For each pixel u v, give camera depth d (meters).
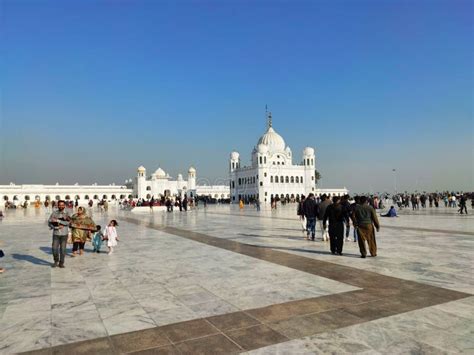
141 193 125.62
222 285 8.93
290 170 103.88
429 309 6.90
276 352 5.21
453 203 51.19
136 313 7.01
